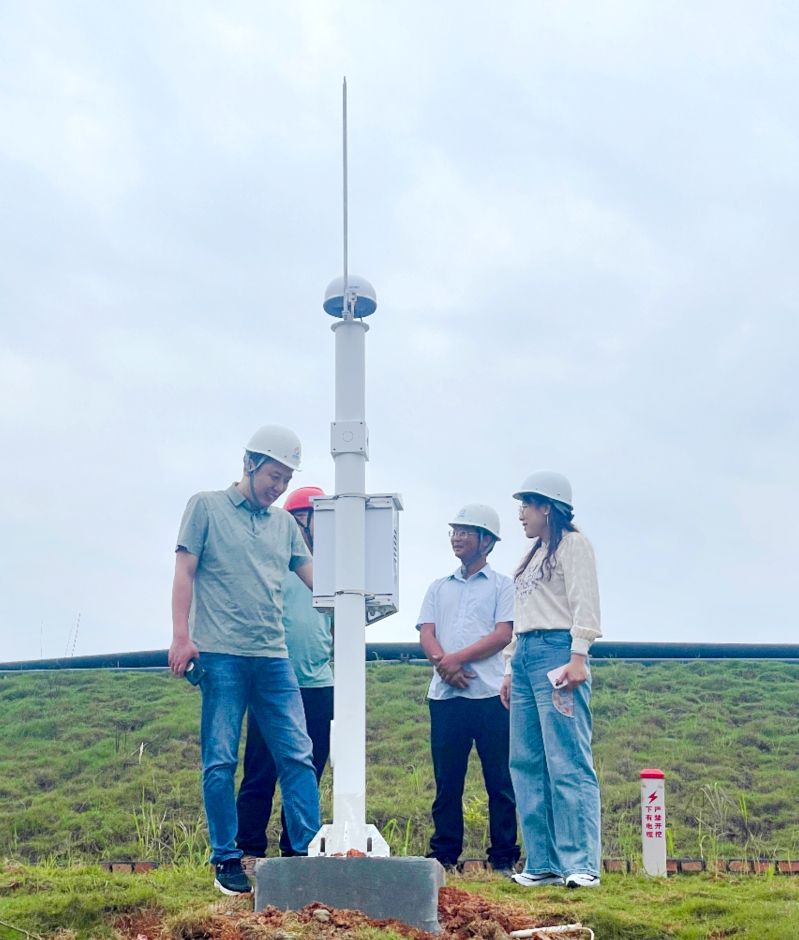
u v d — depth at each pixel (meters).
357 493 4.96
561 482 6.15
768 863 6.97
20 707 11.05
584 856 5.77
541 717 5.99
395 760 9.61
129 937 4.64
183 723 10.30
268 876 4.46
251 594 5.79
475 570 6.87
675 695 11.12
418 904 4.40
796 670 11.92
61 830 8.30
